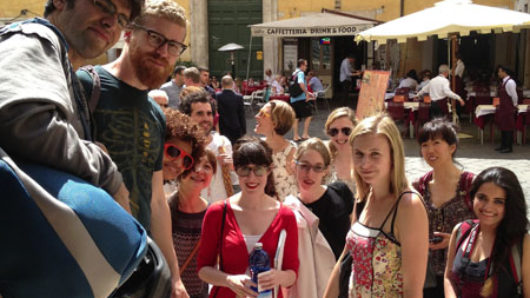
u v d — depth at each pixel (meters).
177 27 2.22
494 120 12.36
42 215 1.03
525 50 19.50
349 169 4.13
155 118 2.38
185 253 3.31
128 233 1.20
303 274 3.00
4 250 1.02
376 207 2.52
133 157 2.21
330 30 16.56
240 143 2.89
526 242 2.70
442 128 3.43
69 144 1.14
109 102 2.17
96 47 1.62
